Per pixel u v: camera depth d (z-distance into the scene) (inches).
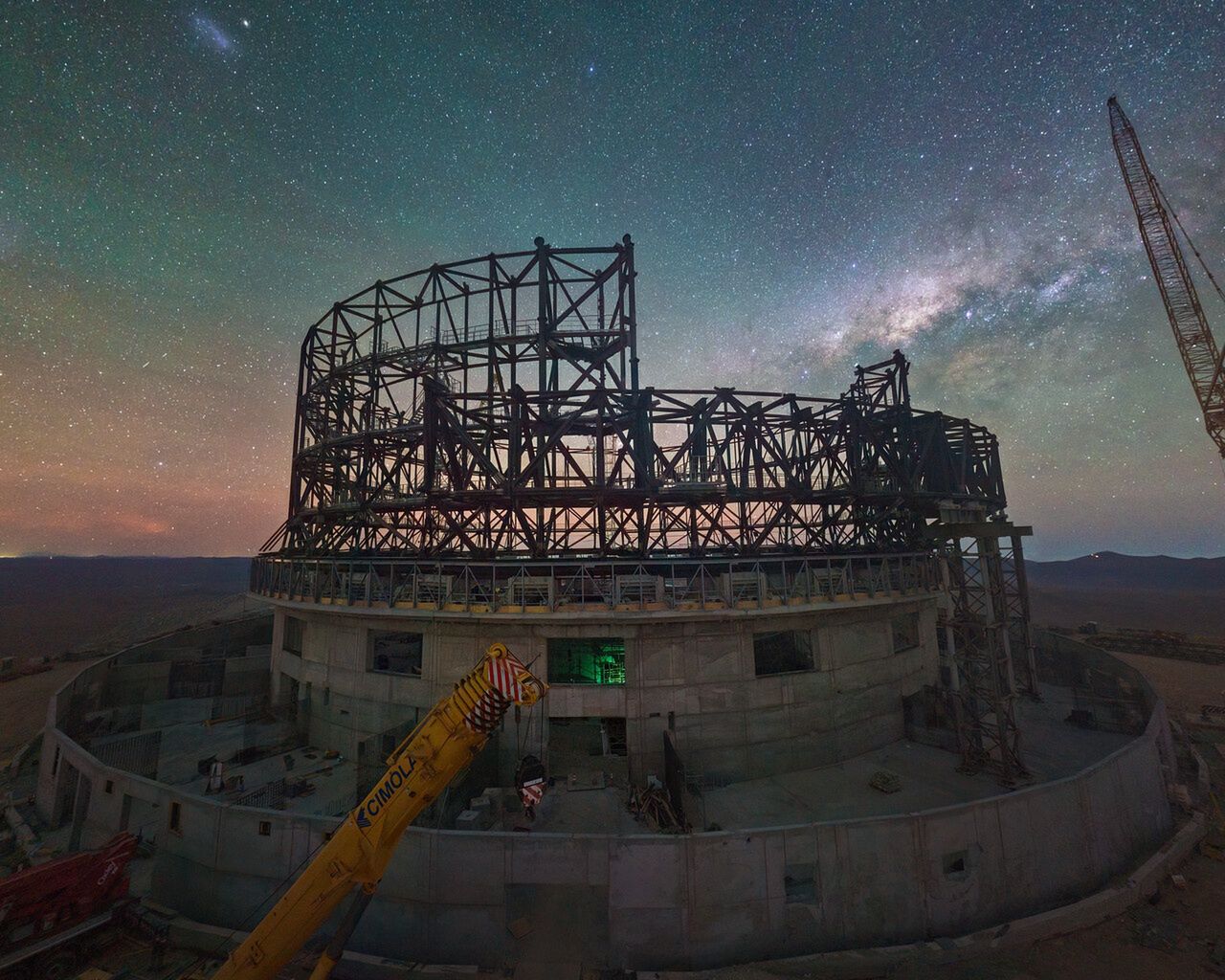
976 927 611.2
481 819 687.7
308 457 1451.8
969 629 940.0
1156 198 1878.7
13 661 1947.6
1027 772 845.2
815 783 844.6
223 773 857.5
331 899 390.6
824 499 1162.0
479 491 1034.1
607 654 1024.2
